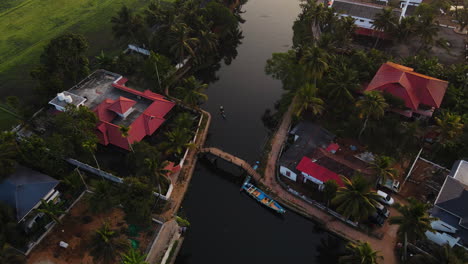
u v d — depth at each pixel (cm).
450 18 12056
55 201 6962
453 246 6066
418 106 8512
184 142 7712
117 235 6538
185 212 7312
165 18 10525
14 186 6569
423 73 9244
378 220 6644
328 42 9481
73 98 8606
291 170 7444
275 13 13775
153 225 6725
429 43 10038
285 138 8488
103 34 12138
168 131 8725
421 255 5594
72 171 7669
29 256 6272
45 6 13800
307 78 8569
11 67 10738
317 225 6925
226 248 6731
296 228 7025
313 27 11988
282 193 7381
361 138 8150
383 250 6331
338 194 6244
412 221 5597
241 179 8019
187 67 11019
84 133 7581
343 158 7600
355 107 8294
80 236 6562
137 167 7319
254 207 7412
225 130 9081
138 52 11294
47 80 8962
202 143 8488
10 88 9969
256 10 14025
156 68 9425
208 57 11550
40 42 11788
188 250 6712
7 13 13362
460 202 6109
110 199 6309
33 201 6550
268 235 6938
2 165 6612
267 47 12025
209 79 10900
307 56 8125
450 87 8712
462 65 9519
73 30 12362
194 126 8969
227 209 7394
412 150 7925
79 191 7244
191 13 10538
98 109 8369
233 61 11544
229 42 12250
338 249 6688
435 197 7019
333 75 8950
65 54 9112
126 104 8450
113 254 5531
